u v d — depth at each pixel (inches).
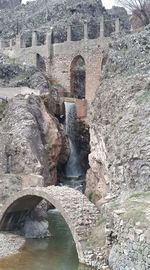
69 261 1072.8
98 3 3021.7
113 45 1656.0
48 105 1961.1
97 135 1467.8
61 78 2338.8
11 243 1212.5
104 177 1385.3
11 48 2598.4
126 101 1359.5
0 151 1576.0
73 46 2266.2
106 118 1421.0
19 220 1328.7
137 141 1187.3
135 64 1494.8
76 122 2100.1
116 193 1198.3
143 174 1119.6
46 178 1628.9
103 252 989.2
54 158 1815.9
